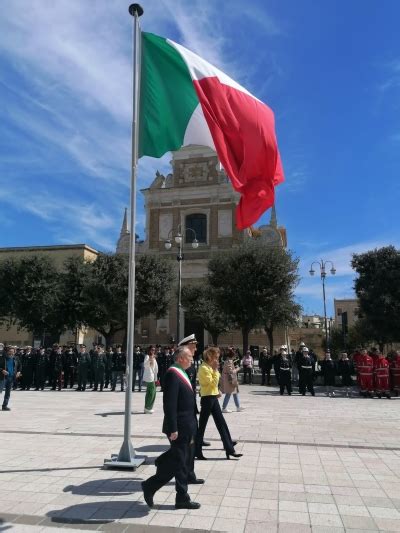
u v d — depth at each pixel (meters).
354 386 23.39
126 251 46.78
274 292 27.95
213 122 8.70
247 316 28.44
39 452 8.33
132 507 5.61
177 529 4.95
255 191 9.03
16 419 12.13
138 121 8.62
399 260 24.50
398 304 23.55
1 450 8.49
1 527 4.98
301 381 19.42
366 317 25.58
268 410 14.15
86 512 5.44
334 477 6.87
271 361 24.48
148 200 45.81
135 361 21.33
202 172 45.09
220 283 29.33
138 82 8.53
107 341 34.16
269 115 9.55
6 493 6.10
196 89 8.77
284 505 5.68
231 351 14.13
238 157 9.00
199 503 5.73
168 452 5.64
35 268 35.28
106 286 30.72
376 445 9.07
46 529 4.94
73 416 12.73
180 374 5.93
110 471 7.12
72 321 34.16
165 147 8.72
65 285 34.44
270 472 7.13
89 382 23.33
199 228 44.62
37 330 35.66
